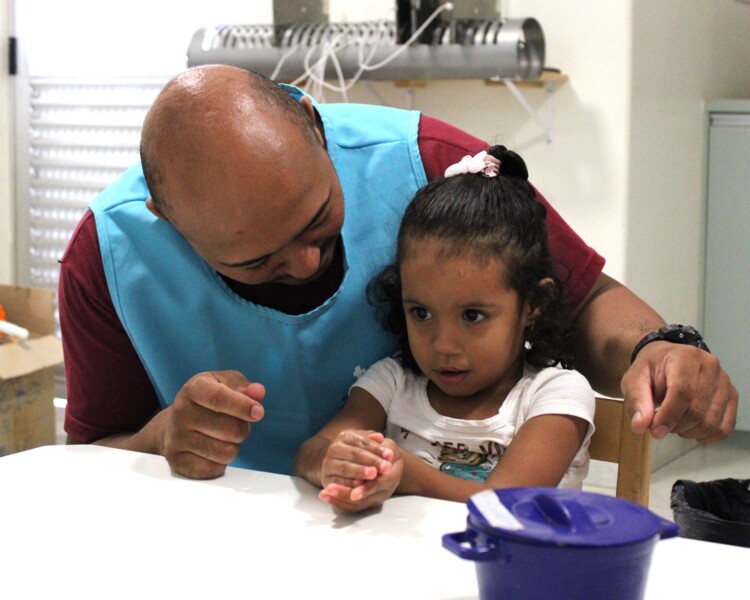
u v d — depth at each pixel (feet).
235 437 3.17
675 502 5.22
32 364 7.50
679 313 9.85
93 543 2.61
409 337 3.80
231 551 2.54
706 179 10.08
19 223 11.61
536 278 3.75
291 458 4.17
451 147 4.17
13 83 11.37
